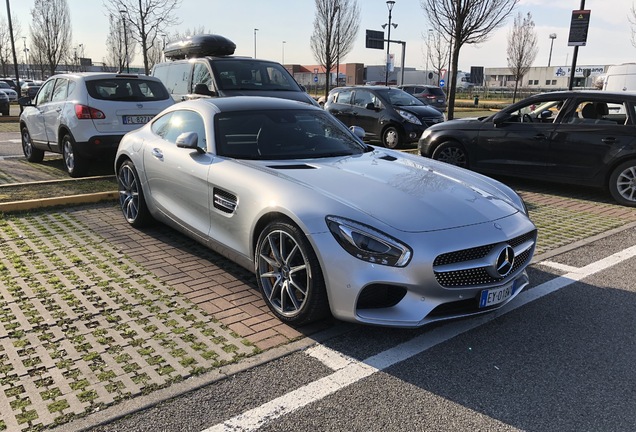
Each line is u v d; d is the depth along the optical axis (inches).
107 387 108.1
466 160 349.1
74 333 130.3
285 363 119.7
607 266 188.5
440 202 135.6
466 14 509.4
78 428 95.7
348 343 129.9
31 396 104.7
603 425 100.3
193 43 443.2
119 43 1572.3
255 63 401.1
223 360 119.6
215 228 163.6
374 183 142.9
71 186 285.9
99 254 187.6
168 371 114.3
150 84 328.5
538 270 183.8
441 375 116.6
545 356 125.7
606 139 285.3
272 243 138.0
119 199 248.2
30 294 152.2
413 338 133.4
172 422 98.4
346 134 195.3
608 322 144.2
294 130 182.9
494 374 117.4
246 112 183.6
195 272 172.6
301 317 131.3
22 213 238.7
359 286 119.4
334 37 1096.2
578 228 239.3
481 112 1116.5
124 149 217.5
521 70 1568.7
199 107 187.3
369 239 120.0
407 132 510.3
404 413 103.1
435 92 1057.5
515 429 99.0
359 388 111.0
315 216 126.2
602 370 119.8
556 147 303.7
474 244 123.4
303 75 2642.7
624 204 285.3
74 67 2154.3
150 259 183.8
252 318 141.1
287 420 100.1
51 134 335.9
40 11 1334.9
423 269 118.7
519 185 343.9
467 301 128.6
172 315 141.3
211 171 162.1
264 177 145.9
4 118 797.2
